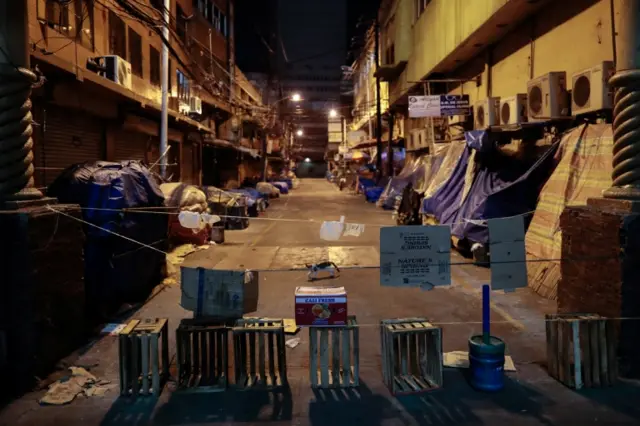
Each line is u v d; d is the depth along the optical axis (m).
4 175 4.50
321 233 4.84
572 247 5.07
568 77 9.69
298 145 73.88
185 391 4.31
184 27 19.94
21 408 4.07
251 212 17.77
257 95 39.19
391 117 28.92
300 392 4.33
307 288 4.55
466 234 9.30
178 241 11.42
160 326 4.44
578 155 7.76
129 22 13.82
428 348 4.46
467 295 7.28
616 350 4.42
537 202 8.48
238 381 4.35
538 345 5.29
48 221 4.61
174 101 18.25
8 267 4.31
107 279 6.25
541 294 7.15
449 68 17.42
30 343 4.36
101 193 6.29
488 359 4.22
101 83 9.69
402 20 22.36
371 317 6.35
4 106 4.46
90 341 5.48
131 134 14.18
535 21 11.21
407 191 14.66
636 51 4.43
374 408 4.05
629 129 4.55
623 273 4.33
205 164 25.56
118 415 3.96
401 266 4.35
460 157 11.80
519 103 9.86
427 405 4.08
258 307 6.80
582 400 4.12
